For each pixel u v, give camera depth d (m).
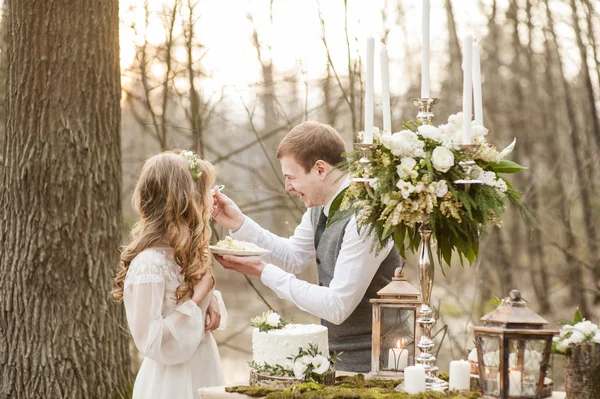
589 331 2.11
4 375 3.64
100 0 3.77
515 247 9.31
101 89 3.76
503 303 2.12
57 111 3.66
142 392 2.72
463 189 2.22
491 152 2.27
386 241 2.39
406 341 2.46
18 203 3.65
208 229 2.81
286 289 2.72
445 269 8.54
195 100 5.59
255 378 2.39
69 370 3.63
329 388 2.19
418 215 2.19
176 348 2.57
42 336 3.63
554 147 10.08
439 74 9.22
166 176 2.67
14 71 3.70
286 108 6.42
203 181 2.83
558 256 9.23
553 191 9.77
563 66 9.82
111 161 3.81
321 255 2.97
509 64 10.14
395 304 2.46
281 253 3.30
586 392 2.09
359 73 5.70
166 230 2.65
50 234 3.63
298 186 2.90
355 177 2.32
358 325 2.85
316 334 2.37
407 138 2.21
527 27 9.77
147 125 5.94
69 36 3.69
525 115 10.19
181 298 2.61
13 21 3.71
